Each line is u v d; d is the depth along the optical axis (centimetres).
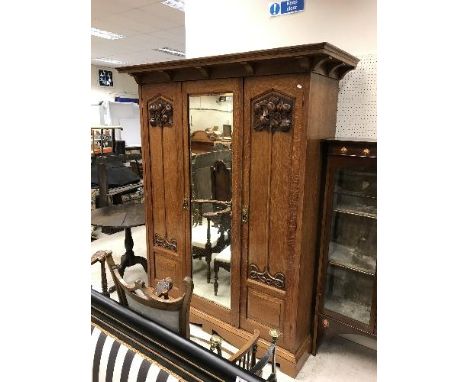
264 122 183
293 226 184
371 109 196
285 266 191
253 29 233
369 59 193
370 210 195
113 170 472
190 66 194
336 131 210
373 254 201
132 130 852
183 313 120
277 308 199
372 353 218
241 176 198
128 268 340
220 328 225
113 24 529
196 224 230
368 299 208
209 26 254
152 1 428
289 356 196
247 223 201
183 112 216
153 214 254
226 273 223
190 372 104
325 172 191
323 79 179
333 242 210
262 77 179
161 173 241
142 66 216
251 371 105
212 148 209
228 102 195
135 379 108
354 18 195
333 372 202
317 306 207
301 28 214
